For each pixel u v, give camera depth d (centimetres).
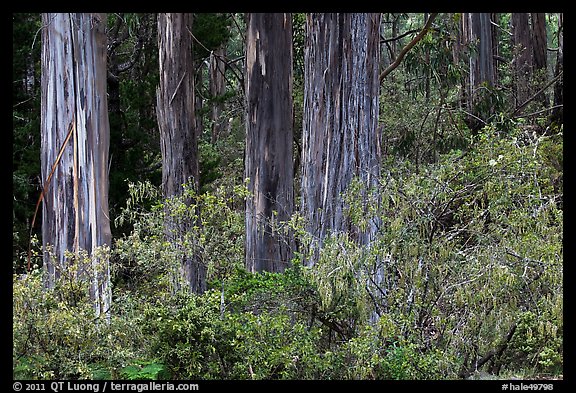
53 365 708
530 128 1508
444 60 1650
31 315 709
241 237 962
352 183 861
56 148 955
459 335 764
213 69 2252
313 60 1034
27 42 1539
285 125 1200
